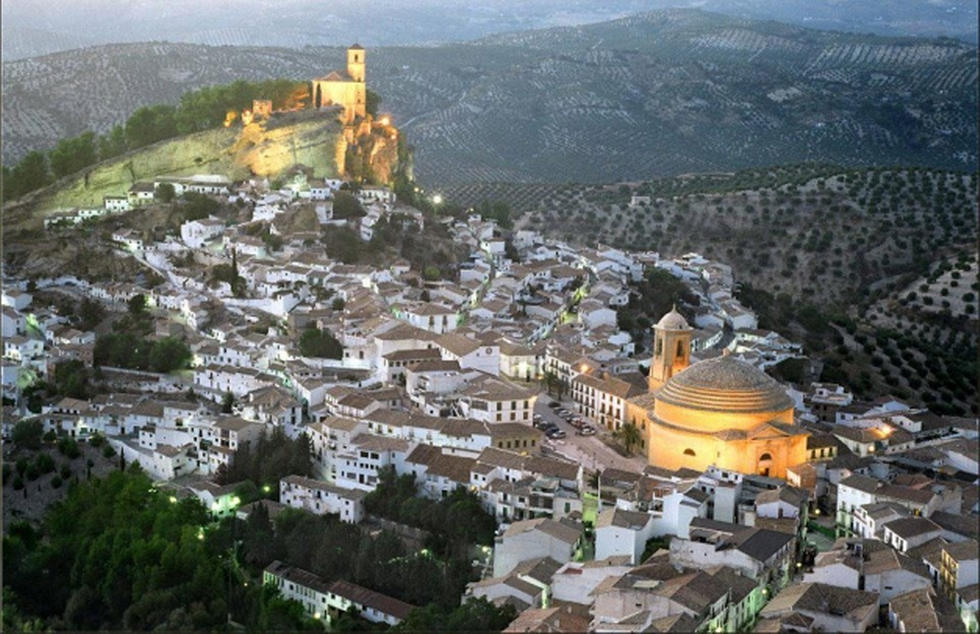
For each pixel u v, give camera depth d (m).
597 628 195.50
